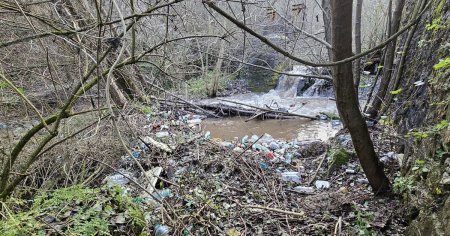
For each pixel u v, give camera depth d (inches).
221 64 461.4
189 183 151.7
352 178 160.6
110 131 162.4
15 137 138.6
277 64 499.2
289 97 440.8
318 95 434.6
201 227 120.8
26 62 132.0
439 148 103.2
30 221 78.5
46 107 144.3
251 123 325.4
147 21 180.5
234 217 131.3
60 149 142.3
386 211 127.3
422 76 157.1
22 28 106.3
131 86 206.1
